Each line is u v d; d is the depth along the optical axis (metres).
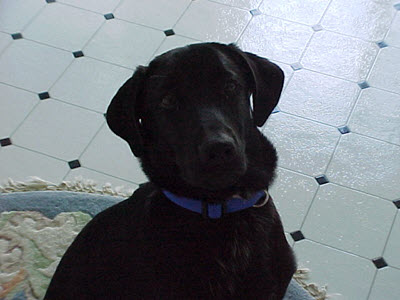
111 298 1.26
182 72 1.10
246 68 1.17
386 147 1.95
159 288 1.18
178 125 1.10
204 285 1.16
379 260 1.71
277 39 2.24
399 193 1.85
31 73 2.14
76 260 1.29
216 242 1.16
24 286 1.62
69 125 2.00
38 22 2.29
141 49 2.21
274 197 1.84
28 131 1.99
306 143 1.96
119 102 1.14
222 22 2.30
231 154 1.06
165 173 1.15
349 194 1.84
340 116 2.02
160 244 1.16
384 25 2.28
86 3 2.36
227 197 1.15
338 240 1.75
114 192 1.83
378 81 2.12
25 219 1.75
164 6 2.35
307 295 1.62
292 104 2.05
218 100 1.11
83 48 2.21
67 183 1.85
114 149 1.95
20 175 1.88
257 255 1.20
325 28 2.27
